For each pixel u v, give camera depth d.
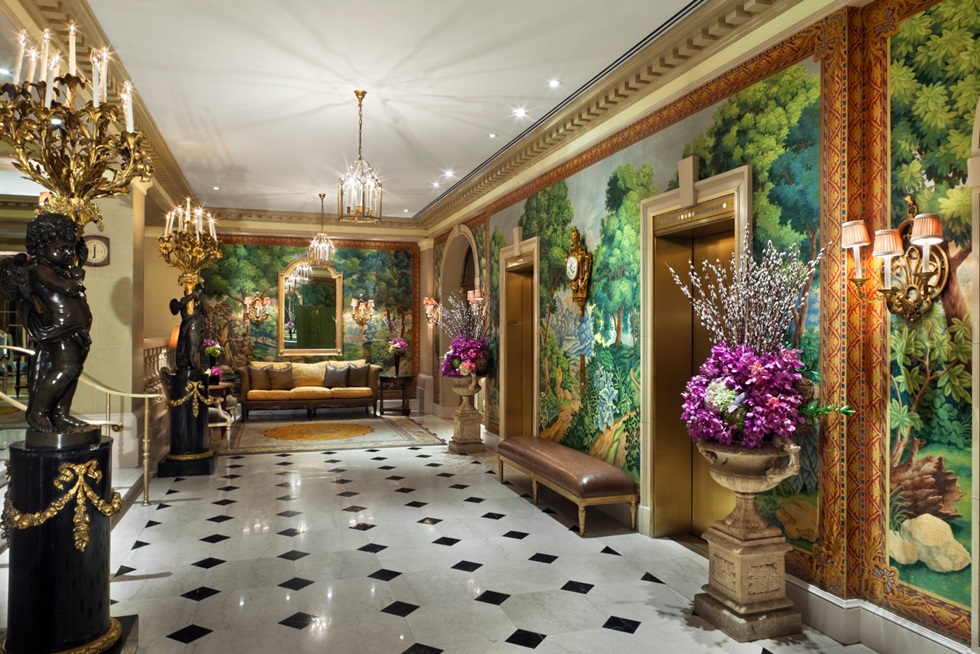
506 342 8.88
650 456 5.47
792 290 3.87
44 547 3.03
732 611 3.72
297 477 7.49
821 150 3.81
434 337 12.88
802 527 3.92
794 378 3.64
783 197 4.12
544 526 5.72
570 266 6.80
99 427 3.32
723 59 4.63
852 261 3.63
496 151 8.00
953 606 3.16
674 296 5.53
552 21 4.59
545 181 7.64
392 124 6.91
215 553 4.95
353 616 3.88
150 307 11.95
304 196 10.86
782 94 4.13
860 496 3.64
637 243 5.74
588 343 6.60
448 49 5.04
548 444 6.83
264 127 7.00
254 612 3.92
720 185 4.64
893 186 3.49
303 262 13.34
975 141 3.03
